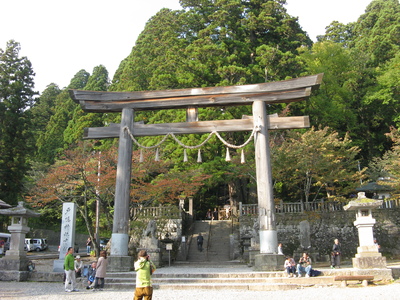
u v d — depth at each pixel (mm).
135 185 19781
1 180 29391
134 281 11430
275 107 26891
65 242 16250
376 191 24172
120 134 14781
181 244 22344
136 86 33094
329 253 21406
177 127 14609
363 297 8430
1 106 31391
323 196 29344
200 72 25469
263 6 30500
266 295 9297
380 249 20953
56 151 40312
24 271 13055
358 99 33281
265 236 12820
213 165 22891
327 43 34344
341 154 22266
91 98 15070
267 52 25391
